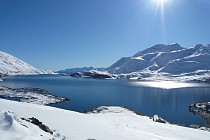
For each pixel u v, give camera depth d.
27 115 20.61
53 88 156.62
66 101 97.38
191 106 88.88
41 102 88.81
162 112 78.00
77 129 17.56
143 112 77.50
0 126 10.83
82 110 76.19
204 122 63.38
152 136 22.06
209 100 109.06
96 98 109.50
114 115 40.41
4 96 95.25
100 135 17.00
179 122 62.62
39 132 12.73
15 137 10.13
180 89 167.00
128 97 116.75
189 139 27.11
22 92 105.94
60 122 19.48
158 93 138.12
